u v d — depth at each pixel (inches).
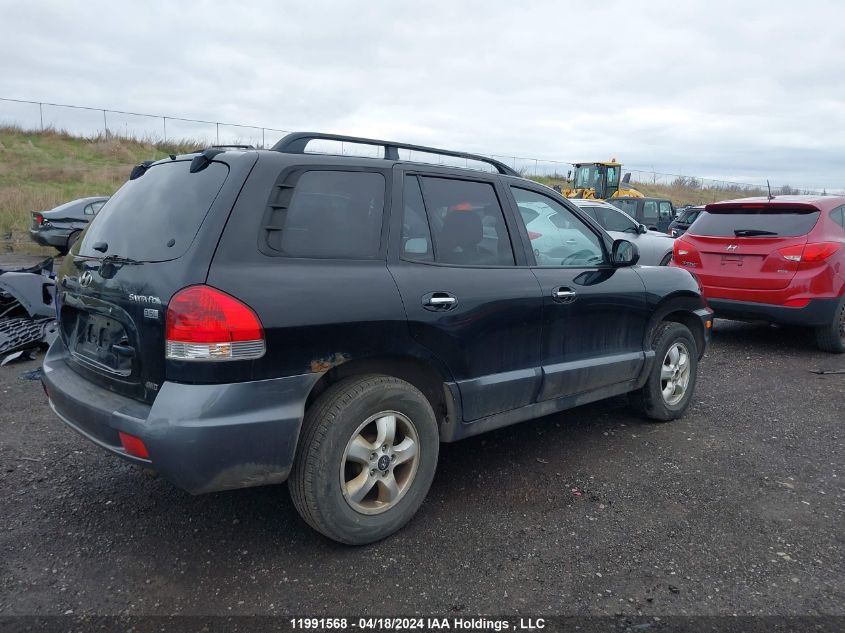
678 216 623.8
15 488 142.8
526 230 151.9
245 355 101.7
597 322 163.6
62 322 135.9
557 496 144.2
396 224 126.1
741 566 117.6
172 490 143.6
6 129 1224.8
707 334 204.8
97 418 110.1
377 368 122.6
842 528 132.6
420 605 104.7
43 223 564.1
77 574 111.7
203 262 102.3
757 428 191.0
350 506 117.0
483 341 135.5
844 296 279.4
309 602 104.8
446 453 168.2
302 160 117.3
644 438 180.7
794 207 282.0
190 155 124.3
